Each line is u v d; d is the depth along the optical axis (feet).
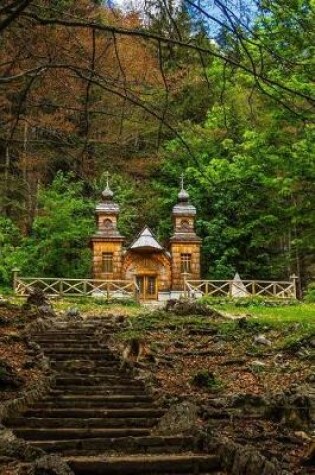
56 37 30.81
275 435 31.24
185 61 31.55
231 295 110.83
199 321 68.08
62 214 125.18
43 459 25.17
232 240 145.38
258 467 25.72
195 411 34.68
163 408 37.81
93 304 96.12
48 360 49.60
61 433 31.91
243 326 64.54
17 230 129.18
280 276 146.20
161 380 46.06
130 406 38.47
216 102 41.01
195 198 148.36
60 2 30.22
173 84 37.63
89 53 33.99
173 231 140.05
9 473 25.02
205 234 151.12
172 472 27.76
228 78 29.86
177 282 131.13
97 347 56.03
